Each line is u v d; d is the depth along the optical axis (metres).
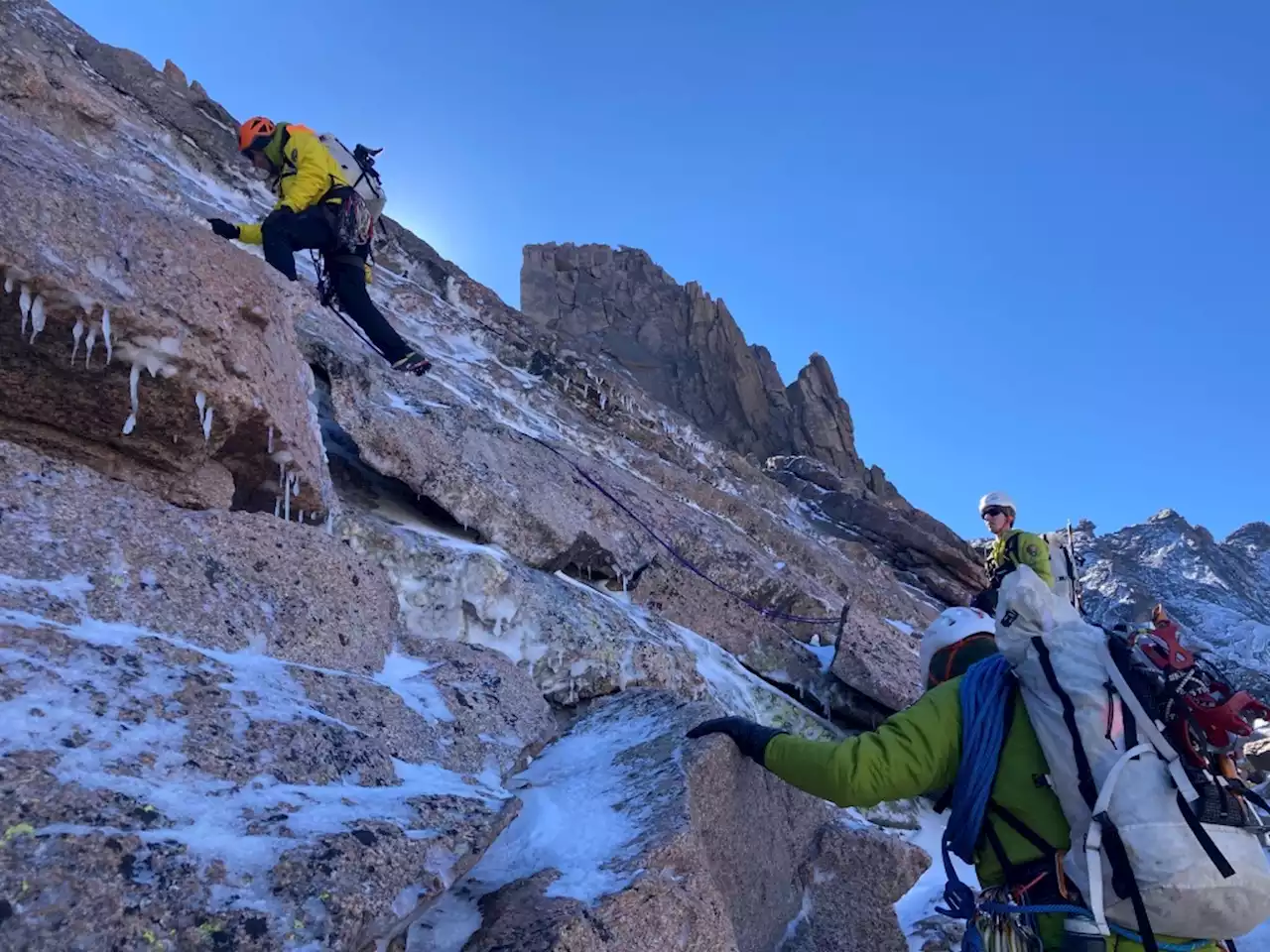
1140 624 2.21
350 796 2.21
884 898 3.75
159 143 10.77
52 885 1.56
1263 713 1.97
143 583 2.52
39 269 2.59
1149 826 1.93
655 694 4.02
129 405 2.97
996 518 6.26
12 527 2.36
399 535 4.72
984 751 2.27
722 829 3.15
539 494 6.16
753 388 44.97
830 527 18.14
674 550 7.67
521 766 3.30
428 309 12.22
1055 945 2.07
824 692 7.71
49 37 11.70
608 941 2.33
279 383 3.61
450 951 2.35
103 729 1.93
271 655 2.75
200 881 1.71
